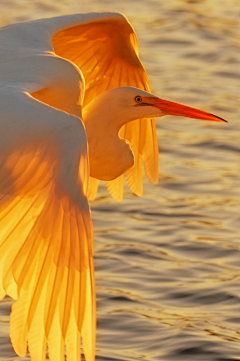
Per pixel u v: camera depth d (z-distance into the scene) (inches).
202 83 932.6
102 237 582.2
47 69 343.6
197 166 713.6
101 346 458.3
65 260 291.6
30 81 334.6
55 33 370.9
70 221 291.1
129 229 595.5
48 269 290.8
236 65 1003.9
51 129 294.4
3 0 1199.6
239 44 1079.0
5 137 295.1
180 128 797.9
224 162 724.7
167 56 1027.9
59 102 347.6
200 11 1202.6
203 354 454.0
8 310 493.4
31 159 292.7
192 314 491.8
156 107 385.4
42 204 291.4
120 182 420.2
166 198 650.8
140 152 422.9
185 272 536.7
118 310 491.5
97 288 513.7
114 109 380.8
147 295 510.0
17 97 303.4
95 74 415.2
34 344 289.4
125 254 556.1
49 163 291.9
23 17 1132.5
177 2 1240.2
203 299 507.2
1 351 456.1
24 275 288.4
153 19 1166.3
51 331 290.8
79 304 291.4
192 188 671.1
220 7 1226.6
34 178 292.2
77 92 350.0
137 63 409.7
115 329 473.4
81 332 291.4
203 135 780.6
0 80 335.9
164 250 566.6
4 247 288.4
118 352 453.1
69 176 291.1
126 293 510.0
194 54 1036.5
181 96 887.7
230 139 772.0
